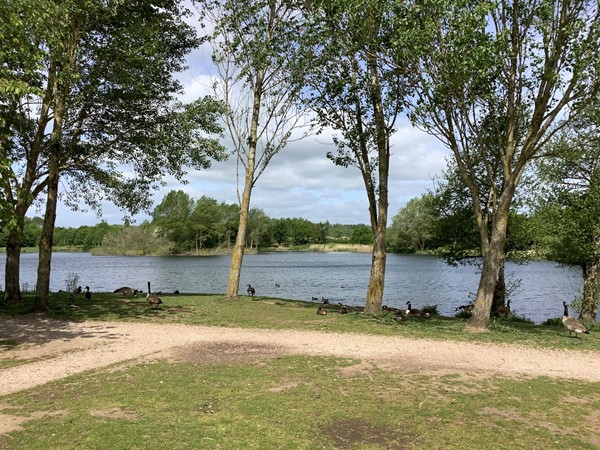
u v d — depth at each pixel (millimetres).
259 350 12391
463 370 10734
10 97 14133
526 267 67438
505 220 16141
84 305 20297
